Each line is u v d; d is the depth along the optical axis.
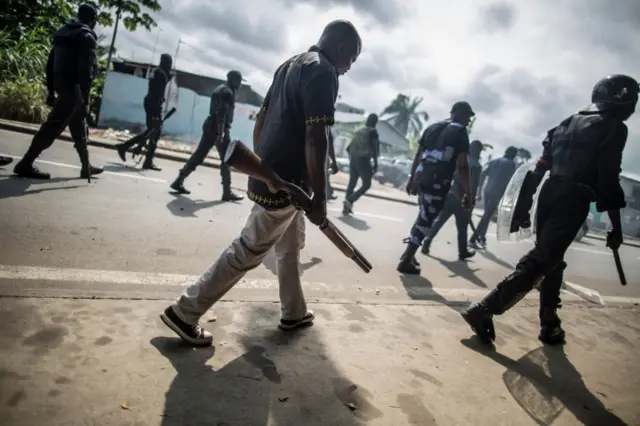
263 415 1.48
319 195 1.68
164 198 5.20
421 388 1.84
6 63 10.73
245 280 2.95
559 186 2.46
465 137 3.87
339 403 1.62
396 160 19.45
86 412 1.33
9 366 1.47
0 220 3.24
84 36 4.52
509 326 2.77
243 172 1.57
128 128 13.63
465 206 3.99
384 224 6.82
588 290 4.38
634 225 13.45
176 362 1.69
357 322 2.40
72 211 3.85
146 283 2.59
